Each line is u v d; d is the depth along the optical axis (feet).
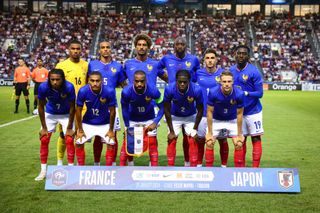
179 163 22.41
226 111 18.86
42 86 18.21
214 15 156.97
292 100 72.90
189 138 19.53
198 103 18.67
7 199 15.31
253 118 19.60
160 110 19.08
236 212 14.11
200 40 136.67
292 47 132.87
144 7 159.02
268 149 26.66
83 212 13.94
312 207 14.70
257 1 159.94
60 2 158.61
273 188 16.47
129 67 20.97
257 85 19.61
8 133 32.24
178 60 21.49
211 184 16.55
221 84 18.22
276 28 143.33
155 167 16.76
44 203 14.85
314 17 147.64
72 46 20.31
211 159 18.74
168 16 151.94
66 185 16.46
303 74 121.08
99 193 16.11
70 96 18.38
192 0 160.04
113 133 18.63
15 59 121.19
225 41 136.15
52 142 28.73
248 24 146.51
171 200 15.31
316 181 18.34
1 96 72.38
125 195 15.87
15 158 22.95
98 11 160.04
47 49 127.65
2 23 138.92
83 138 18.72
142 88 18.11
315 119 44.27
